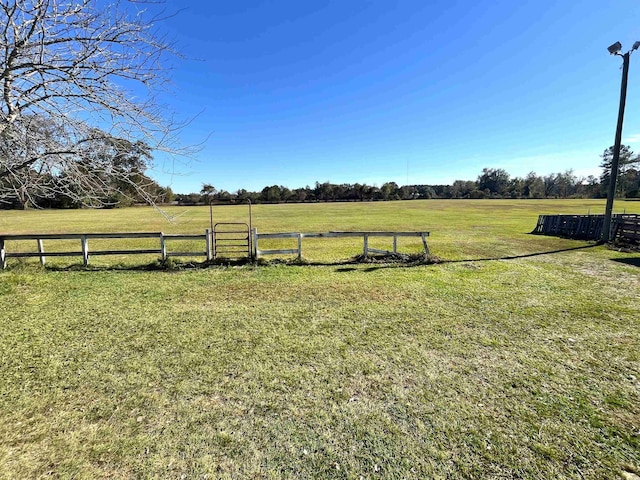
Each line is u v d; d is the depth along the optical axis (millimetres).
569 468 2369
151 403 3121
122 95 4180
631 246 11367
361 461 2438
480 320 5156
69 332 4750
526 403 3107
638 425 2803
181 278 7848
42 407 3041
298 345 4340
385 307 5781
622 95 10898
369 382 3477
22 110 4055
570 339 4461
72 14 3807
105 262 9742
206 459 2453
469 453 2510
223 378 3559
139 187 4621
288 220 27859
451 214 32062
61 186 4418
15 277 7430
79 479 2264
